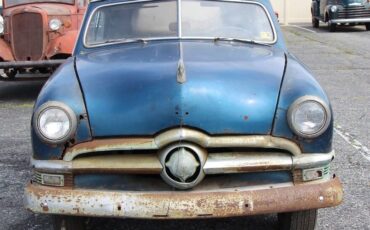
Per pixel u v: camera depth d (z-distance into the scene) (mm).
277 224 4180
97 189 3230
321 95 3311
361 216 4301
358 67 12531
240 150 3189
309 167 3244
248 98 3242
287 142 3213
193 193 3141
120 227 4180
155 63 3592
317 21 25250
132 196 3146
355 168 5465
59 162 3236
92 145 3186
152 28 4438
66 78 3543
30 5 9320
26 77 9297
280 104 3260
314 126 3229
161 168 3133
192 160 3111
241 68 3502
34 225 4223
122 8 4652
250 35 4422
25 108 8859
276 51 4184
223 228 4145
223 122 3158
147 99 3219
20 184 5141
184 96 3172
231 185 3213
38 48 9016
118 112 3221
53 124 3234
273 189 3191
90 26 4602
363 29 23219
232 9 4594
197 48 3979
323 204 3225
